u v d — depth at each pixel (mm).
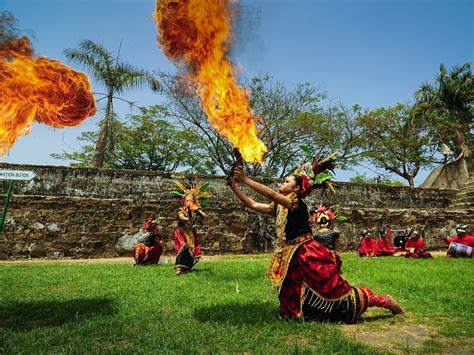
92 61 15961
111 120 16406
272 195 3490
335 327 3254
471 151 23891
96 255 12586
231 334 2980
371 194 16828
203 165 27297
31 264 9953
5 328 3244
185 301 4367
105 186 13258
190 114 23375
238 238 14070
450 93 25125
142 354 2533
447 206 18344
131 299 4473
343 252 15148
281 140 24984
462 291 4934
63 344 2783
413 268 7789
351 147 26172
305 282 3494
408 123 26938
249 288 5328
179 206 13625
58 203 12602
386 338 3043
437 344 2861
